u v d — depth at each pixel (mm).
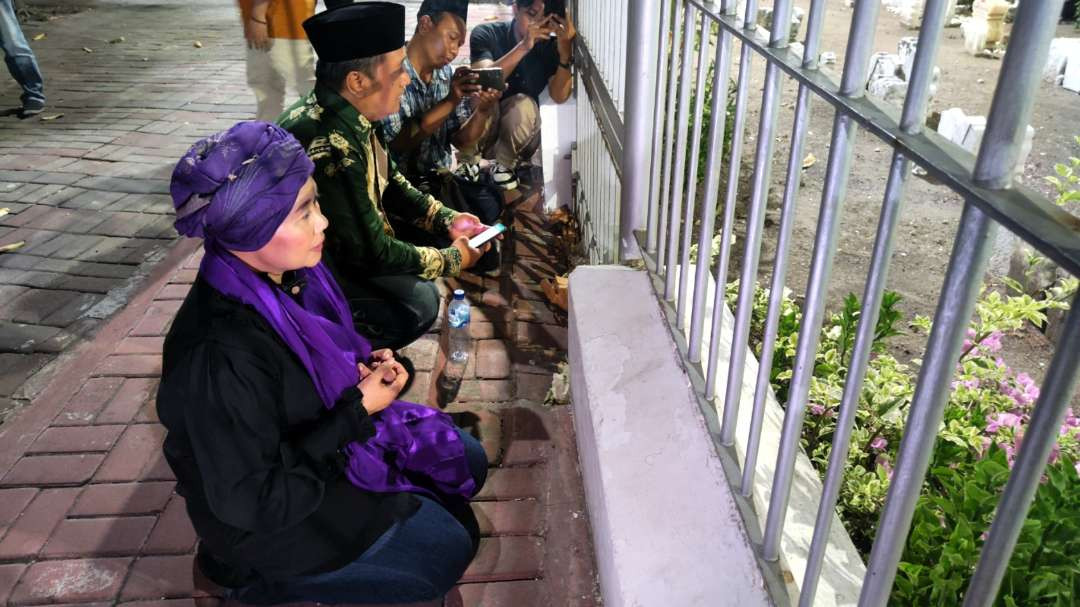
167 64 7746
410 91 3424
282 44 4785
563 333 3387
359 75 2436
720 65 1574
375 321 2869
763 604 1461
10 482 2590
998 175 759
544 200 4375
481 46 4355
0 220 4445
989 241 794
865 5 970
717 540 1582
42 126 6000
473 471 2383
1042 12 687
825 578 1562
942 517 1989
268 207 1527
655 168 2271
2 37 5973
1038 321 2629
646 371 2064
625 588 1539
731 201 1581
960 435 2191
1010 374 2889
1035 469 746
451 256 2869
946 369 871
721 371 2080
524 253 4043
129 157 5395
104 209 4602
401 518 1998
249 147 1530
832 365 2539
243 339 1598
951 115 4988
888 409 2398
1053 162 5266
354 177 2496
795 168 1213
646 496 1714
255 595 2029
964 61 7746
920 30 855
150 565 2305
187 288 3750
